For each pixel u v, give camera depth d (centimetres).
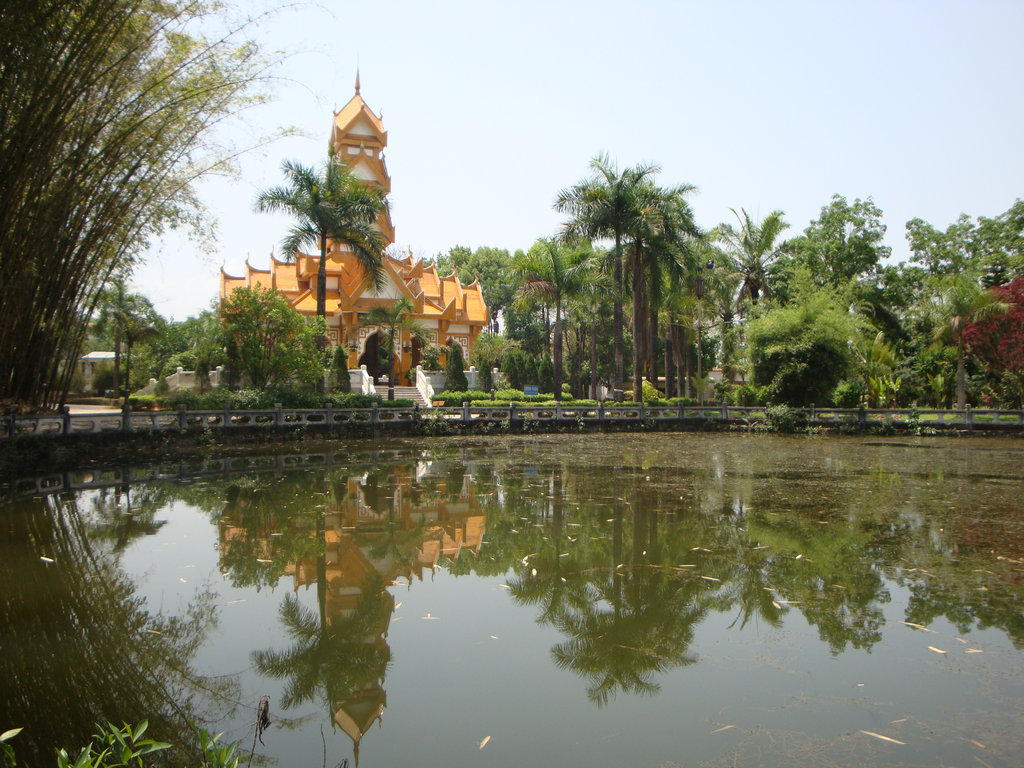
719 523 1036
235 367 2522
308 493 1305
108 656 566
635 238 2958
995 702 471
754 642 583
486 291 6600
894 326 4075
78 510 1138
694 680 514
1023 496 1273
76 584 743
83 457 1820
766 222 3469
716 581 750
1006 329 3198
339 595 718
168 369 4025
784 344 3034
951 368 3716
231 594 717
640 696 489
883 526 1009
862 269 4184
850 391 3145
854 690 492
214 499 1240
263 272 4197
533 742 427
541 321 6359
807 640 586
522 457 1947
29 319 1505
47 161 1184
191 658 562
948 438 2753
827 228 4247
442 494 1295
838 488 1370
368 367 3962
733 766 395
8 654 569
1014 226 3922
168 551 882
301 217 2641
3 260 1251
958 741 420
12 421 1568
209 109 1438
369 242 2694
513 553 876
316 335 2641
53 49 1029
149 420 2083
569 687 506
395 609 677
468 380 3781
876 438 2728
